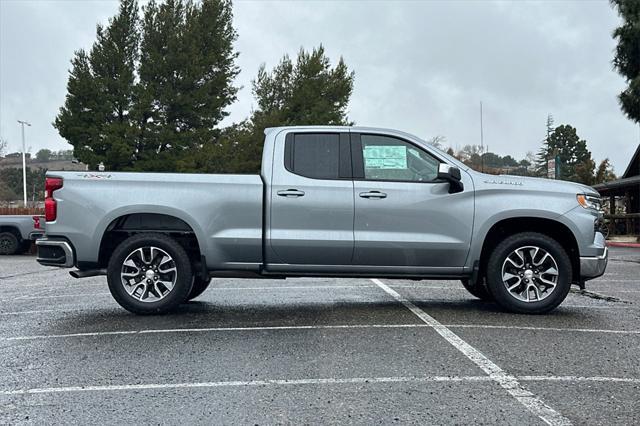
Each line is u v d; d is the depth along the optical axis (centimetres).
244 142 3231
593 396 377
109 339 535
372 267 636
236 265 635
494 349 491
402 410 353
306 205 629
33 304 751
